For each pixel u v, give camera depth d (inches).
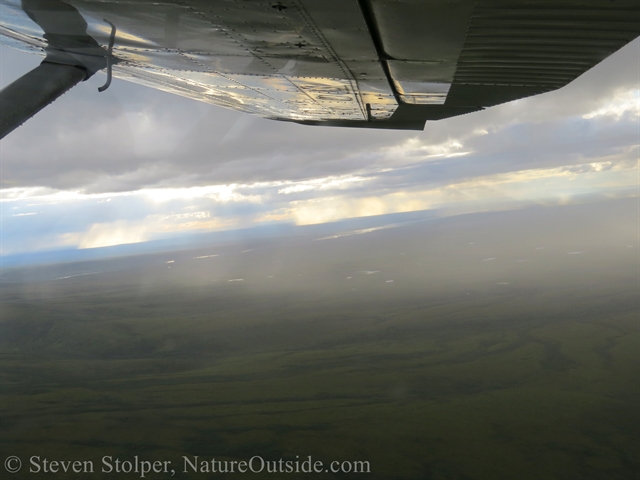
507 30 87.8
